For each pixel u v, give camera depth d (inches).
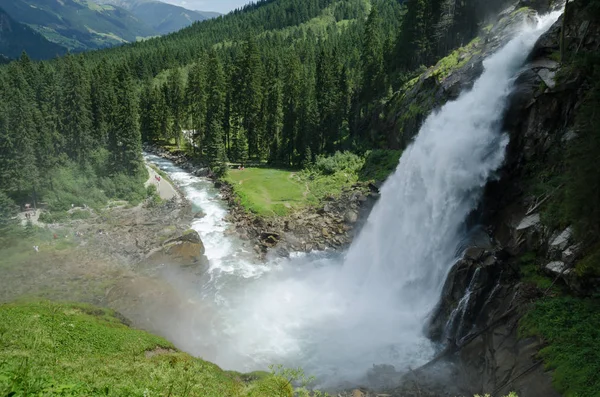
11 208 2130.9
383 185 2240.4
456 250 1481.3
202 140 3614.7
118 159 2920.8
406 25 3070.9
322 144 3302.2
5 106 2549.2
